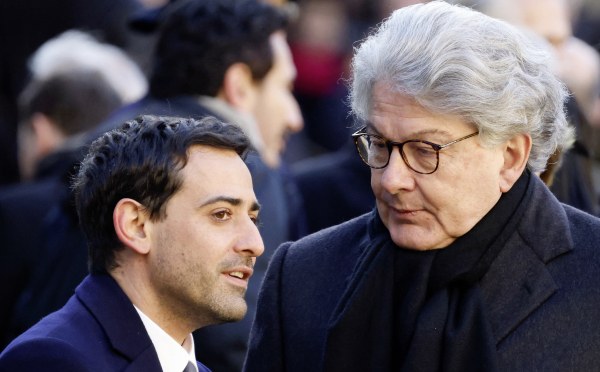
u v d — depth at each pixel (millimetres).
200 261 5652
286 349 6141
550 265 5637
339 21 18062
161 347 5773
